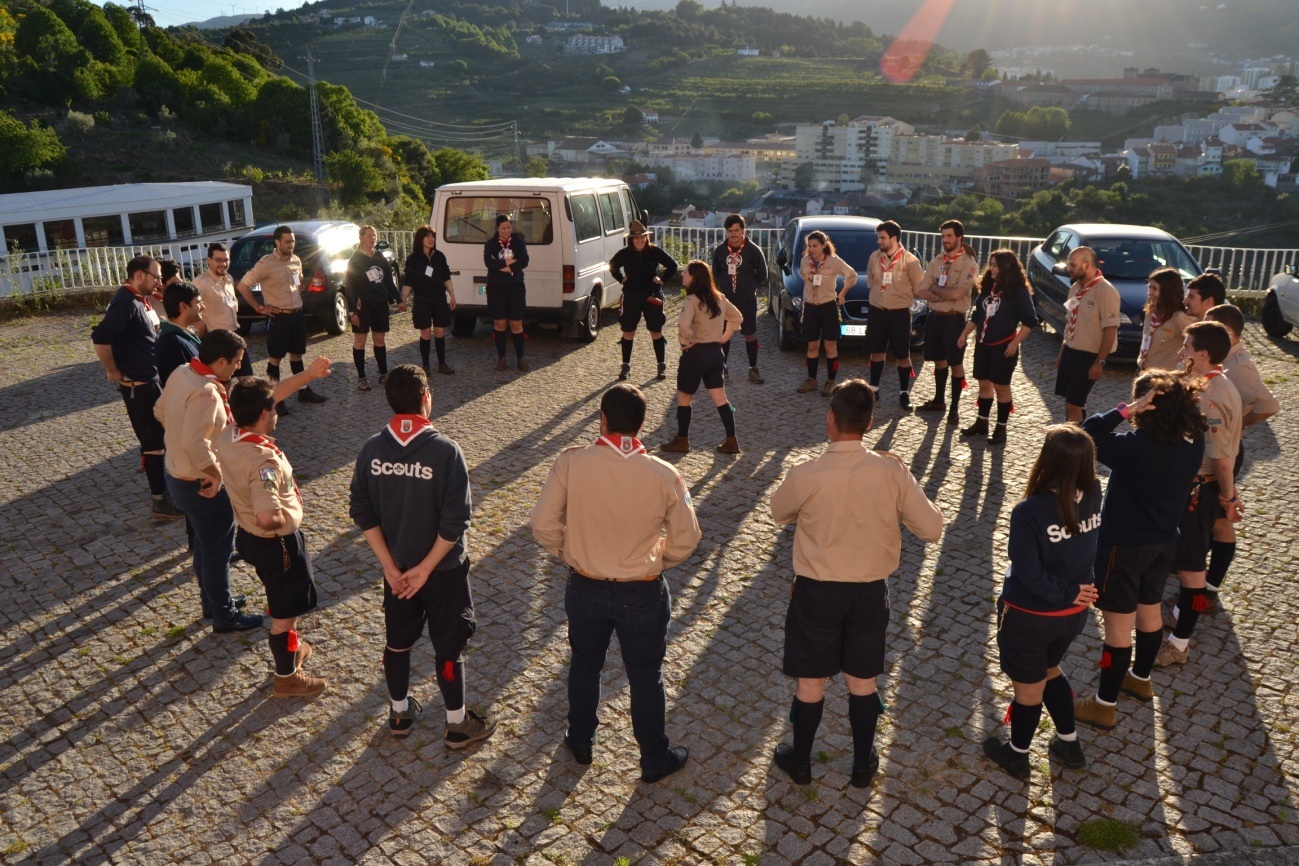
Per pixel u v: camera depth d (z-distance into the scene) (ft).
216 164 235.81
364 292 30.89
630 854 11.10
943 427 27.63
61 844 11.36
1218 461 14.39
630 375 33.81
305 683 14.40
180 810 11.94
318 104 266.77
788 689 14.62
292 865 10.96
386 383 12.25
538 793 12.24
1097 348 22.74
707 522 20.90
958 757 12.89
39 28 267.18
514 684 14.74
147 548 19.86
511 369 34.78
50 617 16.98
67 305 47.57
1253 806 11.82
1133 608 13.12
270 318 29.45
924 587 17.80
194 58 304.09
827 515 11.50
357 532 20.52
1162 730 13.44
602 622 11.87
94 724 13.80
